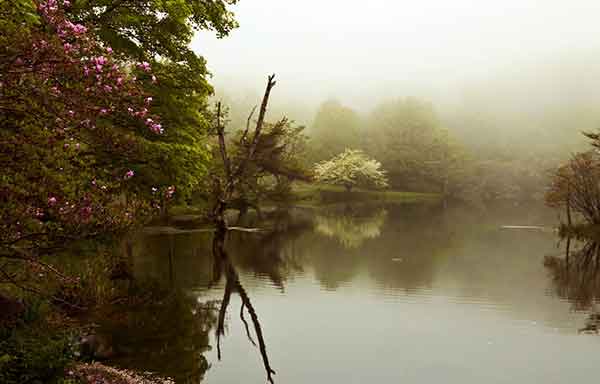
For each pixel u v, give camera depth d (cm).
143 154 1305
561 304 1653
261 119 3222
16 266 902
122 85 783
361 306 1620
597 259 2508
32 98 710
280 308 1591
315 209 5788
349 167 7712
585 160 3450
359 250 2748
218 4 1716
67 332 900
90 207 794
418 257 2544
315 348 1234
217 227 3019
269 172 5444
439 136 10294
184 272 2066
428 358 1176
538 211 6138
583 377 1074
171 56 1672
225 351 1195
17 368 741
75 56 745
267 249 2722
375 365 1130
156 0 1390
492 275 2109
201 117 1758
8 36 683
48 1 777
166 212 3488
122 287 1666
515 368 1121
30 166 729
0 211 706
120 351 1134
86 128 814
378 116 11750
